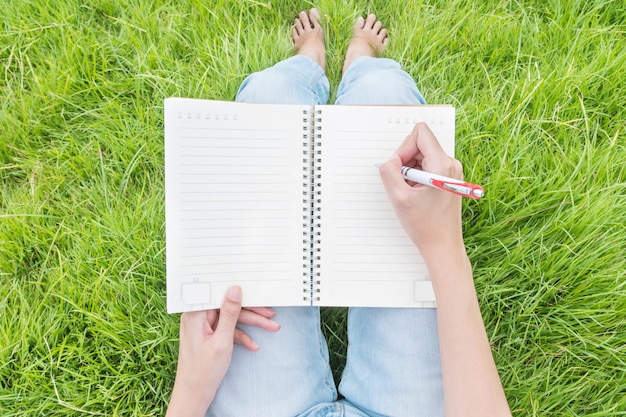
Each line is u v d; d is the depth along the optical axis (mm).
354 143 770
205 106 743
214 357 711
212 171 750
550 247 943
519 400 921
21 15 1058
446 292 646
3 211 1011
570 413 904
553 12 1062
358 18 1113
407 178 663
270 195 767
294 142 767
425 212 648
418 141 687
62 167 1021
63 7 1069
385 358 787
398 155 700
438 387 770
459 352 629
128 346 943
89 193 1010
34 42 1059
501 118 998
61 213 1013
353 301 776
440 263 651
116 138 1017
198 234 747
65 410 925
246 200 762
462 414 611
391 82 910
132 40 1054
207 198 750
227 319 727
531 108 1024
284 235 771
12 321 947
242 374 791
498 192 976
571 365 937
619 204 942
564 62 1023
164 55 1042
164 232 970
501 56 1052
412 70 1044
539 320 940
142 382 941
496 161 987
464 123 992
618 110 1020
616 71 1011
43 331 956
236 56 1030
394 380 776
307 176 773
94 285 958
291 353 807
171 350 941
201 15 1062
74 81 1042
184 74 1039
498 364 938
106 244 977
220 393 788
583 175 965
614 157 980
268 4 1100
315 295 775
